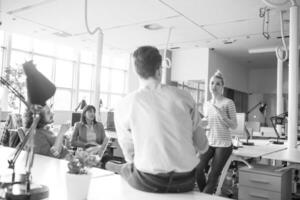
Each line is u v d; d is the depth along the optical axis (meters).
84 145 3.61
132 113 1.32
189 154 1.28
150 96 1.31
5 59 6.69
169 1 3.99
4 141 3.76
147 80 1.36
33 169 1.58
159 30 5.43
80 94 8.46
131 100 1.35
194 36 5.75
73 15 4.77
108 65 9.30
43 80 1.11
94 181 1.43
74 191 1.10
